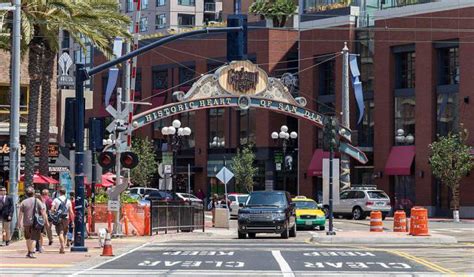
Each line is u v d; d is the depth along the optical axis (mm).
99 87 95812
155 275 22078
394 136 72875
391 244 35938
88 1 44719
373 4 78250
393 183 72812
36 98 44438
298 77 80938
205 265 24812
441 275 22391
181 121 90312
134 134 93000
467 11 67875
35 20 41781
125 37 45312
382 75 73375
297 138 82125
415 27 71125
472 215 65875
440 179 64812
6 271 23234
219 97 55938
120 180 39031
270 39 82688
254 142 83812
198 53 87125
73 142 30141
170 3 110062
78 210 29797
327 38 77312
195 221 45844
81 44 43750
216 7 112062
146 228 39438
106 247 28062
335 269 23656
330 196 38719
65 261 26234
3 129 55156
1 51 54812
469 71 67438
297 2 90188
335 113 76562
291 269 23625
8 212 32812
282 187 82438
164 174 54469
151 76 91625
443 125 69438
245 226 39188
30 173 44000
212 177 87188
